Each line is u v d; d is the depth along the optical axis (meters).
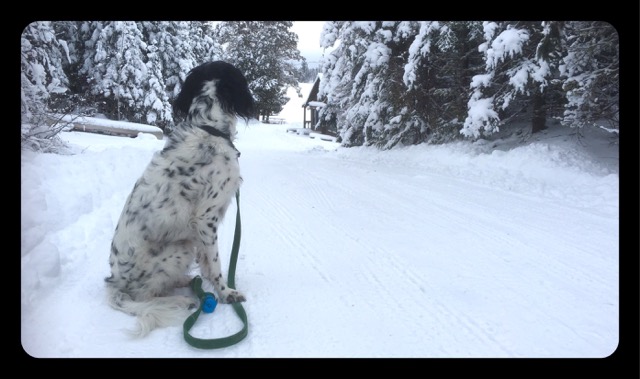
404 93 17.19
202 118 3.97
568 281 4.30
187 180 3.75
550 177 9.69
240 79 4.21
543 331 3.35
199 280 4.04
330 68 24.52
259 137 38.34
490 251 5.21
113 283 3.79
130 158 9.41
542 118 13.36
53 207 5.21
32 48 10.63
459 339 3.24
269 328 3.39
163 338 3.25
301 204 7.98
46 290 3.77
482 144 13.58
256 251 5.24
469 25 14.75
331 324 3.46
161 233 3.72
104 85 23.58
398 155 15.99
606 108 10.05
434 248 5.34
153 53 25.14
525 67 11.93
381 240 5.67
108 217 5.85
